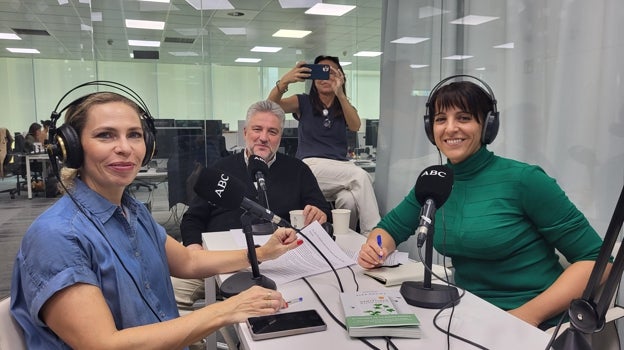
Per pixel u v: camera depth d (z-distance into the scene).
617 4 1.43
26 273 0.78
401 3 2.62
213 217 1.81
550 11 1.66
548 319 1.07
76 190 0.89
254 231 1.55
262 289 0.89
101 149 0.87
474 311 0.92
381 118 2.85
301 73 2.40
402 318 0.82
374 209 2.42
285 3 5.38
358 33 5.68
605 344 1.00
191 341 0.81
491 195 1.20
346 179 2.40
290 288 1.07
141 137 0.93
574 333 0.61
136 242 0.94
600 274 0.58
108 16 5.90
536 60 1.73
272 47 7.41
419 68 2.48
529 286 1.19
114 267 0.84
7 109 8.70
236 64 8.67
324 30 6.41
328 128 2.53
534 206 1.17
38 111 8.73
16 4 5.49
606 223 1.49
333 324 0.86
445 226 1.25
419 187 0.96
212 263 1.18
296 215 1.57
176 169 4.50
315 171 2.39
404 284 1.04
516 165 1.22
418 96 2.49
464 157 1.25
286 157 1.95
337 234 1.67
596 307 0.58
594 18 1.50
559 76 1.62
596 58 1.50
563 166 1.62
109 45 6.75
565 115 1.61
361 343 0.78
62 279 0.75
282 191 1.85
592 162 1.52
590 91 1.52
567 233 1.14
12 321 0.80
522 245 1.19
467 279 1.28
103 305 0.78
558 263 1.25
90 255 0.82
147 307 0.91
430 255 0.97
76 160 0.88
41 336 0.80
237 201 1.06
